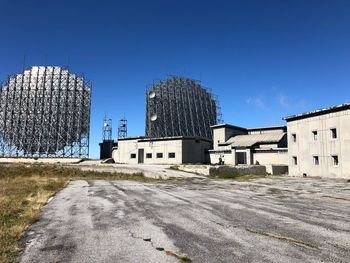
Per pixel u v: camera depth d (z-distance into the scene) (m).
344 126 31.59
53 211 12.28
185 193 18.61
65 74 83.44
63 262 6.32
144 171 40.22
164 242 7.72
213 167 36.06
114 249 7.18
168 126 85.44
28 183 24.39
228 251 6.94
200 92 99.06
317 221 10.13
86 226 9.59
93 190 20.25
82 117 80.19
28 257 6.62
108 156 83.12
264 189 21.11
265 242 7.64
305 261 6.27
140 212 12.01
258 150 51.53
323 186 23.28
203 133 93.62
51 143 78.69
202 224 9.76
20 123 82.19
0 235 8.23
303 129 37.41
